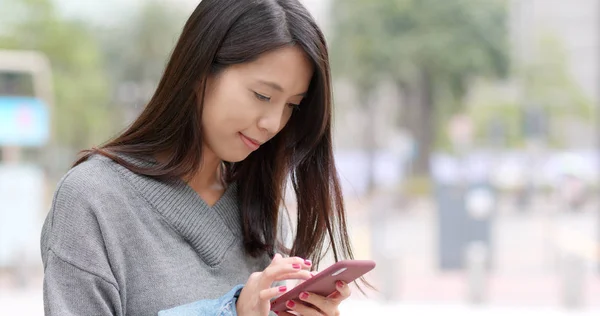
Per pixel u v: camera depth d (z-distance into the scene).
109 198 1.73
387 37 28.48
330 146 1.99
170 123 1.79
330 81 1.85
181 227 1.81
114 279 1.68
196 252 1.83
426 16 28.45
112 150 1.80
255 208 1.99
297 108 1.95
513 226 19.75
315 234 2.02
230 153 1.80
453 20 28.53
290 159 2.01
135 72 26.27
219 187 1.98
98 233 1.69
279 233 2.11
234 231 1.93
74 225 1.68
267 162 2.01
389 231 18.78
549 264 12.52
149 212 1.78
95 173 1.74
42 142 10.75
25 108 10.57
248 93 1.74
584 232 17.20
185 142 1.79
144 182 1.78
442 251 11.61
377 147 32.34
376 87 29.41
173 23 26.23
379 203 21.38
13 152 10.48
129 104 25.92
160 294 1.74
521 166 25.75
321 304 1.73
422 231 19.16
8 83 10.50
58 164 19.91
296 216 2.05
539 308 8.80
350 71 28.84
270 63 1.72
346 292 1.71
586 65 37.66
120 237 1.73
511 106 34.97
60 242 1.67
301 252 2.04
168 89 1.79
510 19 30.77
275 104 1.76
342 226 2.03
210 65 1.75
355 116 33.22
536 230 18.53
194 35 1.76
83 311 1.63
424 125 30.97
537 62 34.84
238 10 1.74
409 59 28.41
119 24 26.47
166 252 1.78
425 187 28.81
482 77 29.88
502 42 29.12
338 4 28.92
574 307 8.75
